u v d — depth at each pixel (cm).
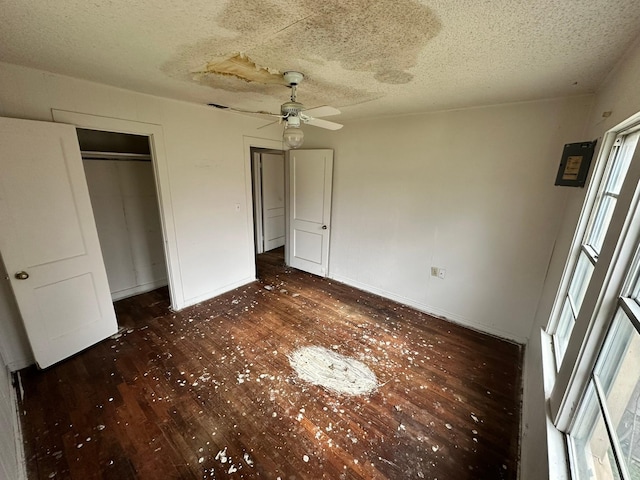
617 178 149
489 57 148
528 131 234
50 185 205
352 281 389
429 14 109
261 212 528
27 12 115
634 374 81
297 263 448
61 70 190
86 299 238
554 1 97
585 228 170
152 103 253
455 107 261
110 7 110
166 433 170
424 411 190
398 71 173
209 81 205
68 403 189
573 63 150
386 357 244
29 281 202
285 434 171
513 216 253
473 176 268
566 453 105
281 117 194
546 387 139
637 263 90
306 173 394
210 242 332
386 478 149
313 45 141
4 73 181
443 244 298
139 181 334
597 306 99
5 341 210
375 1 102
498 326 279
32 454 156
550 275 225
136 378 213
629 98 122
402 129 302
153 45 146
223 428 174
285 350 250
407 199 314
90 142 305
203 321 294
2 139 180
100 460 154
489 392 208
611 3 96
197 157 298
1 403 152
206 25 124
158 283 371
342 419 182
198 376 217
